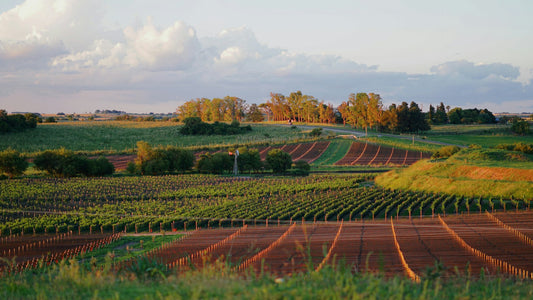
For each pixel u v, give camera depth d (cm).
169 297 1099
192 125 15950
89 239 3825
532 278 1967
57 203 5775
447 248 2705
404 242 2902
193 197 6147
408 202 4969
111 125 17950
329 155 11638
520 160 6166
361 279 1305
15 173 8325
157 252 2934
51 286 1370
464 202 4775
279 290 1176
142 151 9075
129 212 4959
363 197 5459
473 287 1442
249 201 5478
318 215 4503
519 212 4109
